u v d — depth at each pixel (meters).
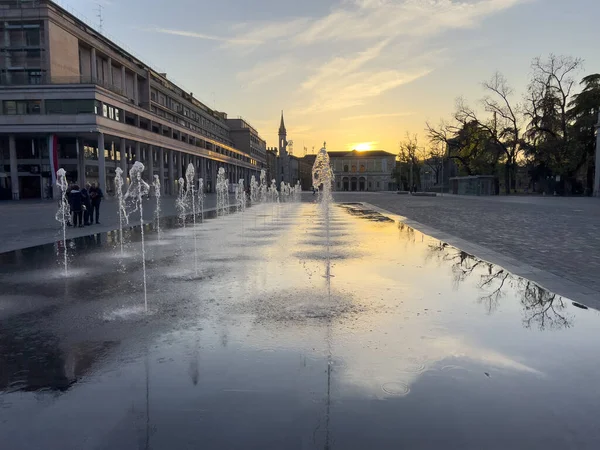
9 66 45.38
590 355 3.79
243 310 5.20
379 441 2.54
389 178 136.88
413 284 6.51
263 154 140.25
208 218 21.78
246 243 11.62
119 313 5.11
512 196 53.44
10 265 8.39
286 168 140.75
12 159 45.03
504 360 3.69
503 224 16.56
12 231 14.83
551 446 2.49
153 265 8.31
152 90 66.44
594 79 52.16
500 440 2.54
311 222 18.69
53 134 43.91
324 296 5.82
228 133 115.81
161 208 31.22
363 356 3.78
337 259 8.80
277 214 24.91
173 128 66.75
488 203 35.75
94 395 3.12
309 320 4.79
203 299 5.73
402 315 4.95
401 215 22.39
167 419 2.79
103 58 55.38
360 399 3.03
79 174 47.41
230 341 4.16
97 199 17.52
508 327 4.52
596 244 10.86
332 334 4.34
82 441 2.56
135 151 58.72
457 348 3.96
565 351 3.88
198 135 78.44
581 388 3.18
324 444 2.51
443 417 2.79
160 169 59.94
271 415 2.82
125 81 59.97
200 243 11.71
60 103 43.19
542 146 51.91
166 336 4.32
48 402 3.03
